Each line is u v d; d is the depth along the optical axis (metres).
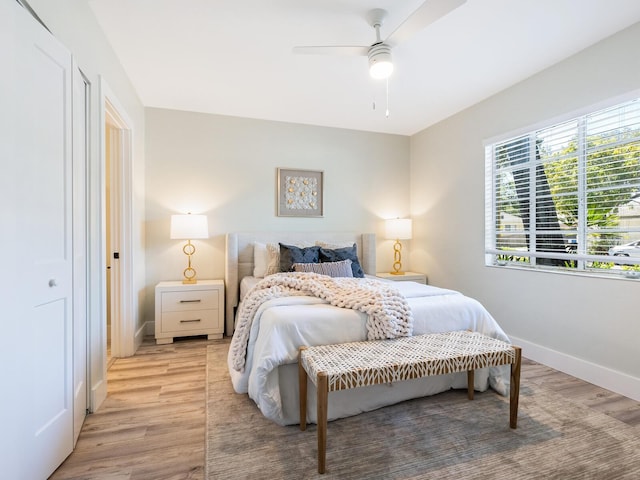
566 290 2.46
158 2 1.85
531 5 1.87
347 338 1.83
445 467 1.40
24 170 1.22
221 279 3.61
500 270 3.04
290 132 3.88
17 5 1.19
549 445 1.56
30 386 1.24
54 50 1.39
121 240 2.71
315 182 3.99
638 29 2.02
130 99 2.79
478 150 3.29
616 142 2.19
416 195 4.29
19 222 1.20
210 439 1.59
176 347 2.99
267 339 1.70
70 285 1.51
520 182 2.91
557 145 2.58
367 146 4.22
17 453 1.17
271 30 2.13
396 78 2.78
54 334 1.39
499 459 1.46
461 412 1.87
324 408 1.37
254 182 3.75
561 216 2.56
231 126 3.66
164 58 2.46
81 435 1.64
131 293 2.75
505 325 2.98
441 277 3.82
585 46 2.29
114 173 2.69
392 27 2.11
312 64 2.55
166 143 3.44
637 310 2.04
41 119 1.32
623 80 2.09
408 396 1.98
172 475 1.37
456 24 2.04
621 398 2.04
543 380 2.31
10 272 1.15
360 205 4.19
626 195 2.15
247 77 2.76
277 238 3.69
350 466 1.41
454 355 1.62
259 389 1.63
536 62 2.51
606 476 1.36
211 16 1.98
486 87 2.95
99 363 1.96
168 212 3.45
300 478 1.34
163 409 1.91
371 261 3.95
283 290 2.19
